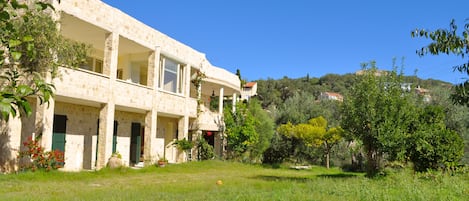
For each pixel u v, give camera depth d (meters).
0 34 3.02
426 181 13.83
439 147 17.39
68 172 15.12
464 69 5.43
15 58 2.91
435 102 25.45
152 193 10.82
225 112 28.56
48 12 13.30
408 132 16.31
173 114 22.84
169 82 22.48
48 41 12.23
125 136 21.27
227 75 29.56
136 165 21.17
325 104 40.34
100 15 16.56
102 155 17.08
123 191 11.23
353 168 27.73
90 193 10.62
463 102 5.46
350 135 16.27
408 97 15.96
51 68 12.74
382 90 15.90
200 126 25.64
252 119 28.16
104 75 16.84
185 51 23.89
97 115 19.52
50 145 14.49
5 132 14.43
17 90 2.53
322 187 12.02
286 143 32.38
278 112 38.41
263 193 10.75
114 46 17.50
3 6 2.83
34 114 14.98
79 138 18.23
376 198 10.09
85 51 14.56
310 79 89.31
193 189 12.34
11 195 9.95
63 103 17.22
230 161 27.06
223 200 9.56
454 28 5.50
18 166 14.52
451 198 10.22
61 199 9.32
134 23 18.98
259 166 26.75
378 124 15.45
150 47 20.30
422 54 5.89
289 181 15.57
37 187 11.59
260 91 73.06
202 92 32.66
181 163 22.73
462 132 24.22
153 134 20.39
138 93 19.23
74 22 15.88
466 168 17.28
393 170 16.59
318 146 31.05
